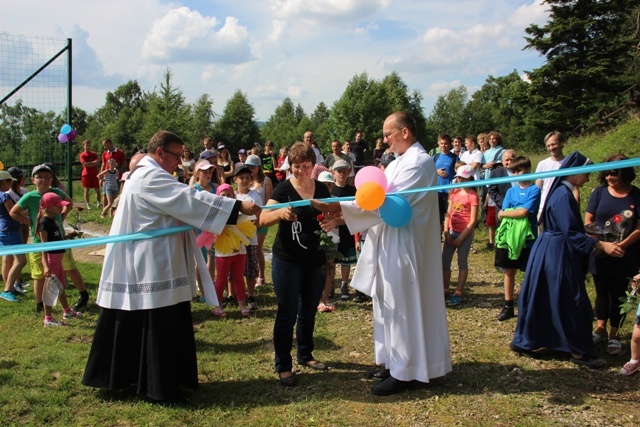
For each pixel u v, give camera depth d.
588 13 27.50
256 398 4.04
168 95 33.25
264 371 4.57
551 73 27.70
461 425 3.54
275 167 14.24
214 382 4.36
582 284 4.50
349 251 6.48
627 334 5.09
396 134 4.10
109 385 3.89
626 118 18.06
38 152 13.14
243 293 6.18
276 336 4.25
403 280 3.91
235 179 6.71
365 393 4.06
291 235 4.16
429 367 4.01
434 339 4.05
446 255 6.56
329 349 5.04
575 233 4.42
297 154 4.25
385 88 55.03
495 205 9.14
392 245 3.95
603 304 4.88
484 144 11.84
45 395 4.02
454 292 6.93
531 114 29.53
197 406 3.90
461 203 6.41
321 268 4.32
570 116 27.09
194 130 51.66
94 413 3.79
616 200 4.82
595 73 26.12
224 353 5.02
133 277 3.77
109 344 3.92
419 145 4.14
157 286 3.75
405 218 3.78
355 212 3.92
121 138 55.31
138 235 3.71
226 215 3.81
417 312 3.93
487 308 6.23
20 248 3.60
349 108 54.25
